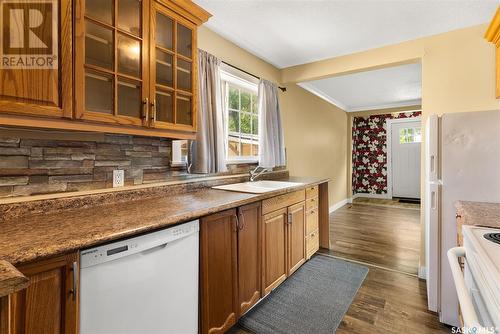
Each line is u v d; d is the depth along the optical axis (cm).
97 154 148
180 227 125
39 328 80
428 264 189
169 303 121
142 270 109
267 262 196
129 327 105
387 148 642
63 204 130
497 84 199
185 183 198
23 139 120
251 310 190
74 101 110
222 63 233
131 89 136
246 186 247
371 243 332
